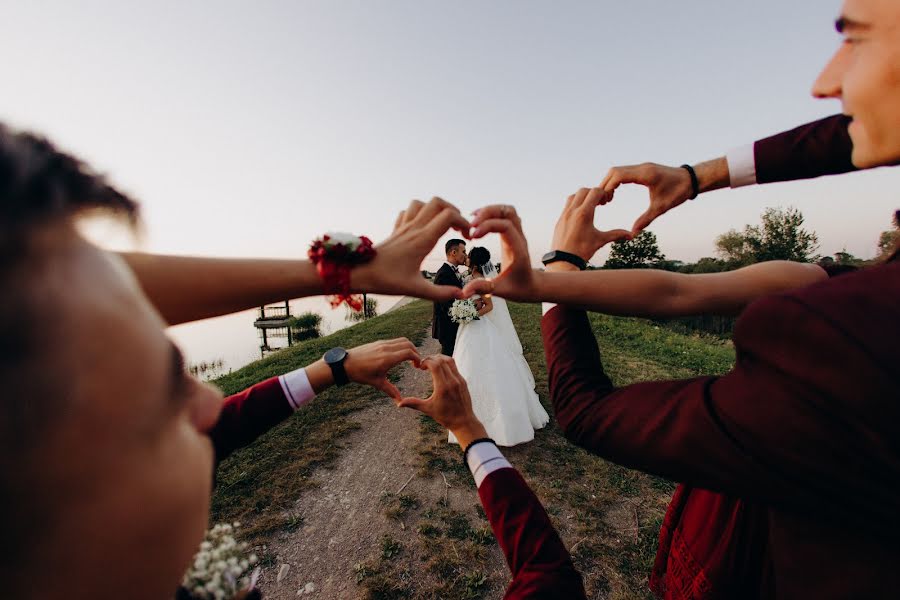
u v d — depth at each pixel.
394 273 0.65
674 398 0.55
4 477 0.22
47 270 0.22
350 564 2.91
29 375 0.21
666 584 1.04
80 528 0.26
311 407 5.88
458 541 3.10
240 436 0.95
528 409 4.82
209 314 0.60
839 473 0.40
